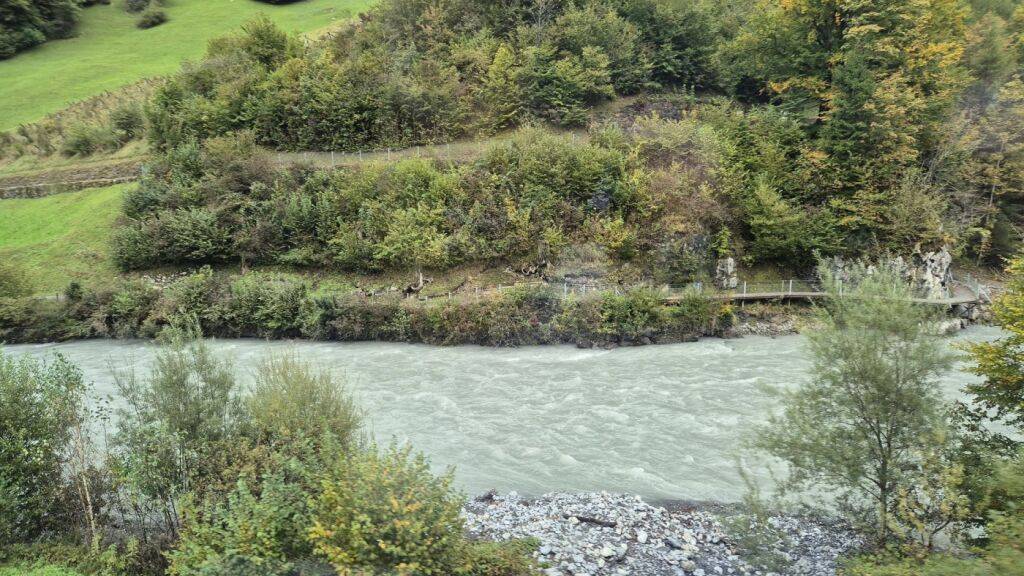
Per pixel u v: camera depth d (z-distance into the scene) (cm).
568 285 4275
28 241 5356
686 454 2350
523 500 2016
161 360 1658
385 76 5656
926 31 4597
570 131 5612
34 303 4359
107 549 1569
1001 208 4856
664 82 6256
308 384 1750
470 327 3966
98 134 6662
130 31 9738
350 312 4106
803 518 1836
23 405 1641
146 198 5150
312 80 5691
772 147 4778
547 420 2720
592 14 5962
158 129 5772
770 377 3181
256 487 1515
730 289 4412
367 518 1166
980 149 4794
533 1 6059
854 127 4425
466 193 4791
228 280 4512
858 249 4472
